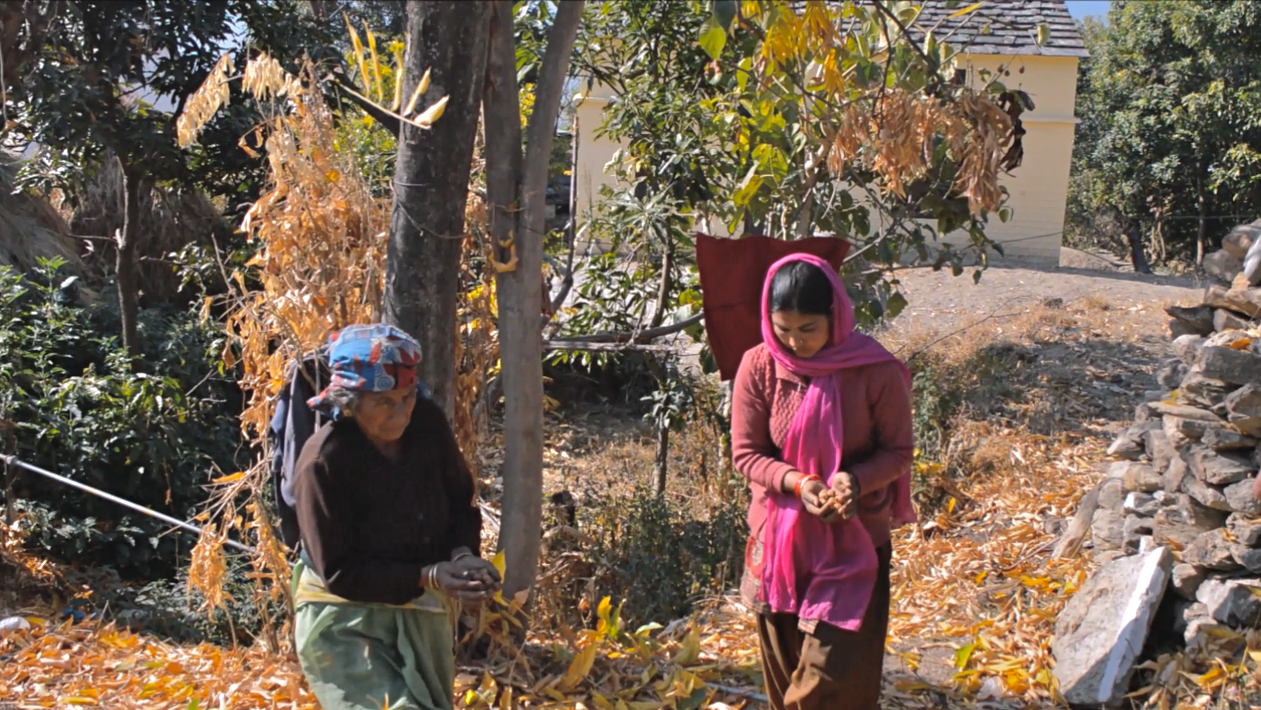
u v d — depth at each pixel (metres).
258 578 4.65
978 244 6.45
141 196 11.02
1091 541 5.75
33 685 4.34
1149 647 4.61
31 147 10.51
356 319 4.18
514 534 4.36
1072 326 11.58
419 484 3.02
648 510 6.56
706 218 7.39
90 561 7.35
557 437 11.07
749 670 4.45
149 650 4.88
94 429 7.69
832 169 5.52
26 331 8.55
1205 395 4.76
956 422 8.65
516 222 4.24
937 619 5.30
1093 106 23.30
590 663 4.16
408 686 3.01
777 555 3.38
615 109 7.46
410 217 3.91
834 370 3.26
